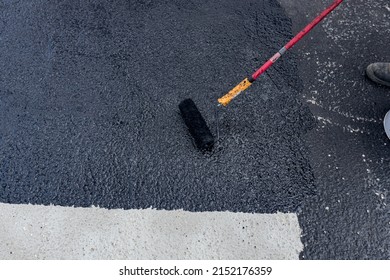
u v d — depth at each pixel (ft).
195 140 6.40
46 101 6.82
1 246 5.69
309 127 6.76
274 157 6.46
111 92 6.95
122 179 6.18
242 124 6.73
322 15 5.62
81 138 6.50
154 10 7.97
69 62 7.25
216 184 6.20
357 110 7.00
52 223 5.84
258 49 7.59
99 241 5.75
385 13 8.23
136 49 7.45
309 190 6.22
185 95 6.98
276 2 8.20
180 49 7.50
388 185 6.36
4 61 7.23
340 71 7.41
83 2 8.00
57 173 6.20
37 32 7.59
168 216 5.93
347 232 5.96
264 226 5.92
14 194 6.02
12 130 6.53
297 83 7.20
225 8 8.07
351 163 6.48
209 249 5.74
